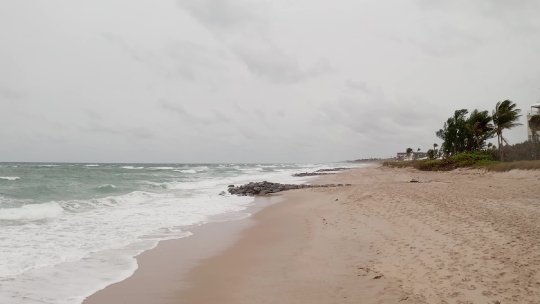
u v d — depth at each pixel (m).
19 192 20.88
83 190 24.12
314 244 9.48
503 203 12.52
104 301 5.84
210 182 37.81
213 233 11.62
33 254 8.52
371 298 5.56
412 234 9.02
